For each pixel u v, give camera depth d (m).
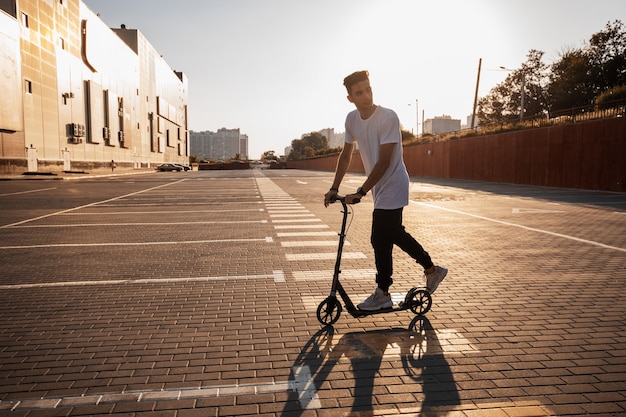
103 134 58.34
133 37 75.19
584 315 4.01
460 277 5.37
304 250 7.13
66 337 3.60
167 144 101.50
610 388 2.70
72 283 5.24
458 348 3.31
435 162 43.22
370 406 2.53
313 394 2.67
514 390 2.69
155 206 14.85
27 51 38.84
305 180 35.22
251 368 3.01
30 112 39.47
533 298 4.52
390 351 3.27
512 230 9.12
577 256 6.56
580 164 23.28
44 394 2.68
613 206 13.84
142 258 6.63
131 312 4.20
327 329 3.73
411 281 5.20
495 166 31.94
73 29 48.75
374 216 3.81
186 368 3.02
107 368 3.03
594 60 44.84
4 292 4.88
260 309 4.27
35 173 38.38
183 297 4.67
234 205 14.95
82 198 18.31
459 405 2.53
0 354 3.27
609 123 21.20
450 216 11.56
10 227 10.01
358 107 3.67
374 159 3.72
